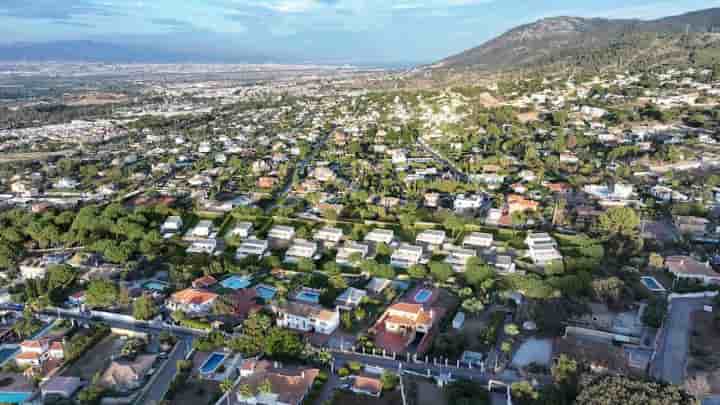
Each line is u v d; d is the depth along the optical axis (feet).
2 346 524.93
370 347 499.51
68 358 492.95
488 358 474.49
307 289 633.20
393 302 597.11
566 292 563.89
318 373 451.94
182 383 449.48
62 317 580.30
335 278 636.48
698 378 396.57
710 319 516.32
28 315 569.23
